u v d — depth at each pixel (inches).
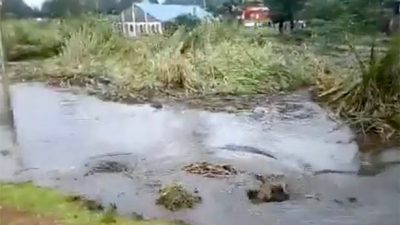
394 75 256.5
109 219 158.7
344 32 291.7
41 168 215.5
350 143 234.2
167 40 339.9
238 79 312.7
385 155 220.1
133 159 224.1
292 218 163.6
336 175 200.7
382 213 165.9
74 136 255.1
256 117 272.4
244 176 200.2
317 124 256.2
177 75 320.8
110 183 196.7
